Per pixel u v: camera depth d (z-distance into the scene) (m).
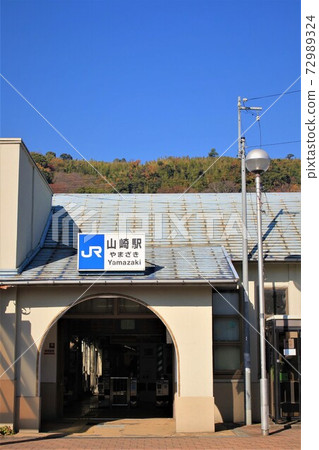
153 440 12.63
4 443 12.23
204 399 13.78
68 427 14.83
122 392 19.53
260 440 12.39
